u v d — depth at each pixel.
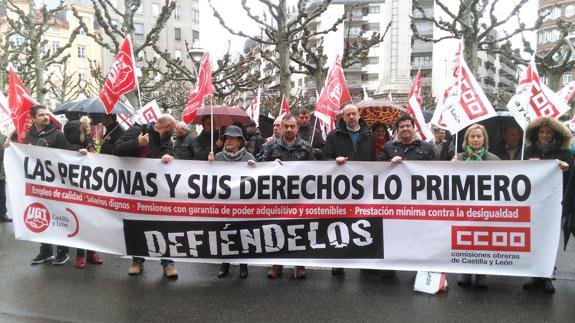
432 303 5.21
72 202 6.16
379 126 7.02
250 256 5.88
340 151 6.19
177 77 19.75
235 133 5.93
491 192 5.39
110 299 5.28
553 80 15.59
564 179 5.87
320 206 5.75
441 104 7.48
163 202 5.92
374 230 5.65
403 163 5.58
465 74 5.90
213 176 5.86
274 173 5.79
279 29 11.77
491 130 7.04
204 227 5.89
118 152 5.93
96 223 6.10
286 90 11.91
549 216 5.26
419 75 10.06
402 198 5.59
